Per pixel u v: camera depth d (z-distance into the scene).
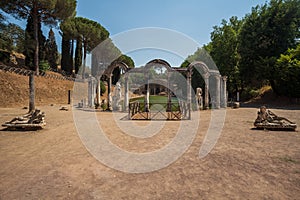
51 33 49.03
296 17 27.72
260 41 29.23
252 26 30.19
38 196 3.24
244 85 34.59
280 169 4.26
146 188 3.51
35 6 29.70
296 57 24.75
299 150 5.69
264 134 8.04
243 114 15.58
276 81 27.20
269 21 28.88
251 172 4.12
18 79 26.55
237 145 6.36
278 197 3.12
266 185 3.53
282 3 28.09
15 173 4.21
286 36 27.88
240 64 32.16
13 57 34.66
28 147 6.27
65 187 3.57
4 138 7.51
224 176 3.96
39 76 30.83
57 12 31.17
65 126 10.19
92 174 4.17
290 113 15.47
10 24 28.00
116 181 3.82
